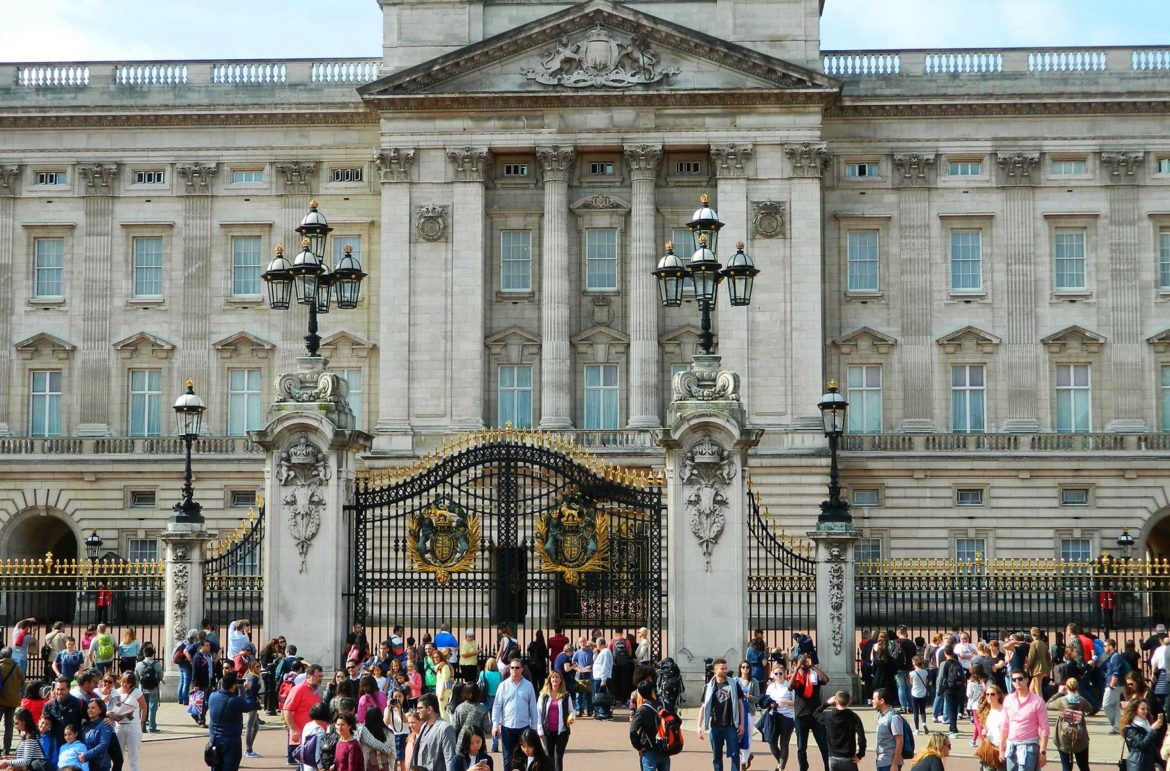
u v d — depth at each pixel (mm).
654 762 26703
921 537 73000
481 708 26203
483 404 73000
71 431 76438
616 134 73250
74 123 76812
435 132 73562
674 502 37156
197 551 39812
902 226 75312
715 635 36719
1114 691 37469
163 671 40250
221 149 76875
